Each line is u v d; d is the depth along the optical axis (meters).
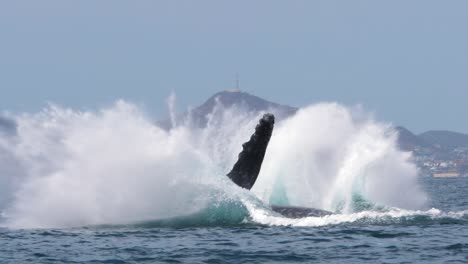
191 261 74.88
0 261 75.75
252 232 89.50
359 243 83.25
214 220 95.88
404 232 89.88
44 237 88.50
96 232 91.50
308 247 81.12
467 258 76.31
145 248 81.00
